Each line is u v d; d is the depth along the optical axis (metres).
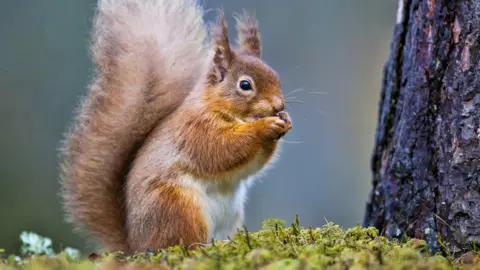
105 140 10.99
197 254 7.89
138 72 11.07
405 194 9.51
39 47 21.14
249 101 10.42
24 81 21.09
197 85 10.80
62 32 21.28
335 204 23.06
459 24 8.87
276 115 10.49
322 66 23.89
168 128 10.52
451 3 8.94
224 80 10.55
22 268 8.02
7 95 20.88
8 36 21.06
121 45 11.12
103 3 11.15
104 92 11.07
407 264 7.37
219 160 10.27
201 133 10.33
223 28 10.67
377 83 23.91
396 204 9.63
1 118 20.75
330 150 23.50
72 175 11.06
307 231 8.77
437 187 9.10
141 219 10.09
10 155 20.58
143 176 10.27
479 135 8.72
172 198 10.00
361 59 24.06
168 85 11.14
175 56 11.30
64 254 8.45
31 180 20.50
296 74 23.70
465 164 8.79
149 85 11.09
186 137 10.31
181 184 10.16
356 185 23.25
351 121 23.73
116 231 10.78
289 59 23.77
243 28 11.53
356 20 24.14
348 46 24.09
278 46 23.70
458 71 8.87
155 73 11.12
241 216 10.88
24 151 20.69
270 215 22.50
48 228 19.98
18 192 20.23
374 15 24.09
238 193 10.78
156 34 11.25
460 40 8.86
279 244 8.05
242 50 11.38
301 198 22.92
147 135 11.01
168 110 11.12
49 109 21.11
